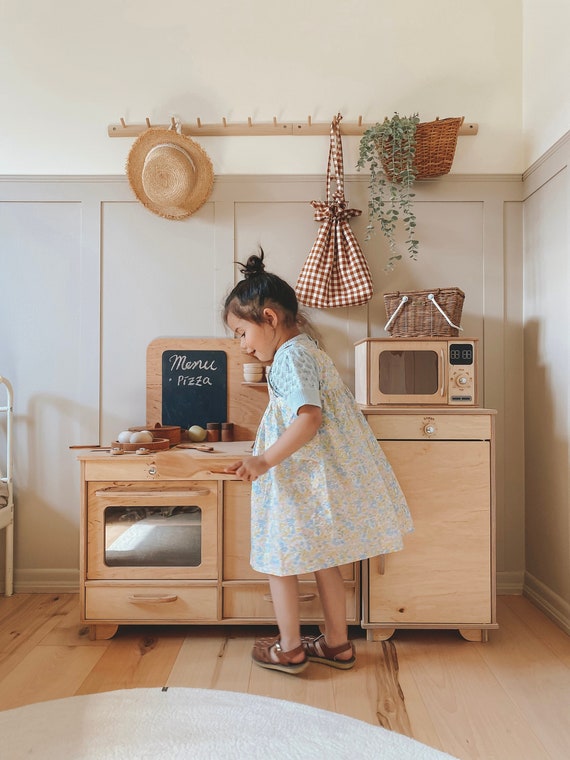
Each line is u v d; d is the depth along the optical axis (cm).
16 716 131
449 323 192
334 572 161
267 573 149
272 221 225
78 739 122
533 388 215
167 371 223
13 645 174
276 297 159
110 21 228
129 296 225
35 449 224
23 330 225
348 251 216
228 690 145
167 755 116
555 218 197
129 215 225
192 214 224
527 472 220
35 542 223
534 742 123
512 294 224
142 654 167
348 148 226
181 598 179
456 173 225
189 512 182
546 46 204
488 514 175
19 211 225
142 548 182
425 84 226
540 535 209
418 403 186
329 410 156
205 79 227
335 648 158
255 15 228
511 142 226
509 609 206
